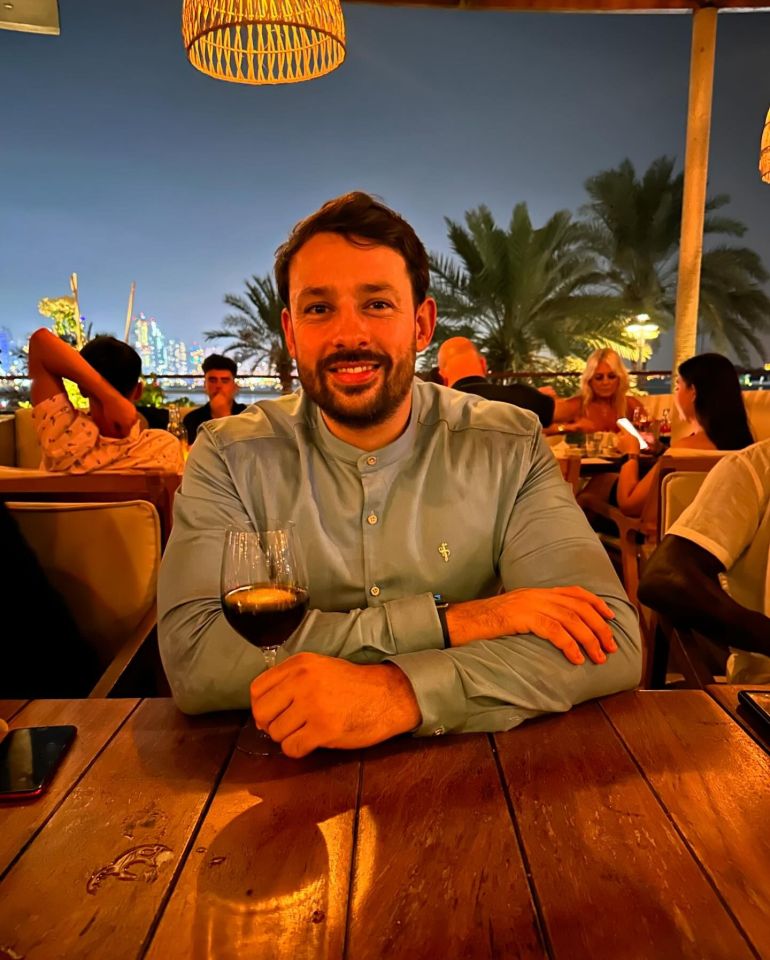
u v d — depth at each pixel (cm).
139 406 469
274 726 77
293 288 108
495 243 1830
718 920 52
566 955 49
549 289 1916
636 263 2105
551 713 86
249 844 61
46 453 223
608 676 89
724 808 66
